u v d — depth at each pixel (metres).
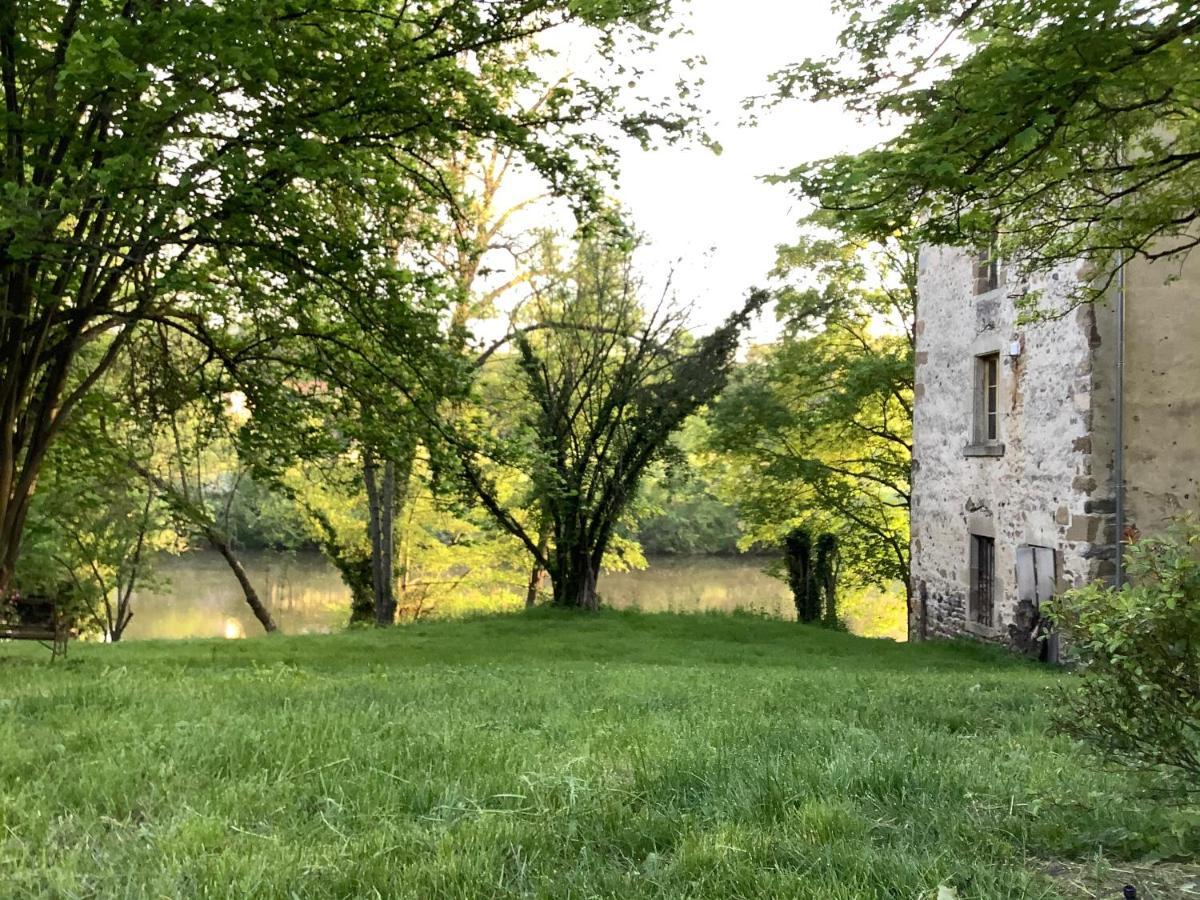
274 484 13.31
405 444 12.05
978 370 14.76
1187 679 2.99
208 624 30.27
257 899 2.44
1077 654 3.43
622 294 18.55
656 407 18.36
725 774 3.72
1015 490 13.47
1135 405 11.70
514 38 9.57
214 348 11.77
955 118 5.57
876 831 3.13
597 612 19.08
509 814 3.21
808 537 22.08
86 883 2.53
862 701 6.60
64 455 13.24
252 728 4.55
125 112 8.16
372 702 5.77
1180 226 9.46
